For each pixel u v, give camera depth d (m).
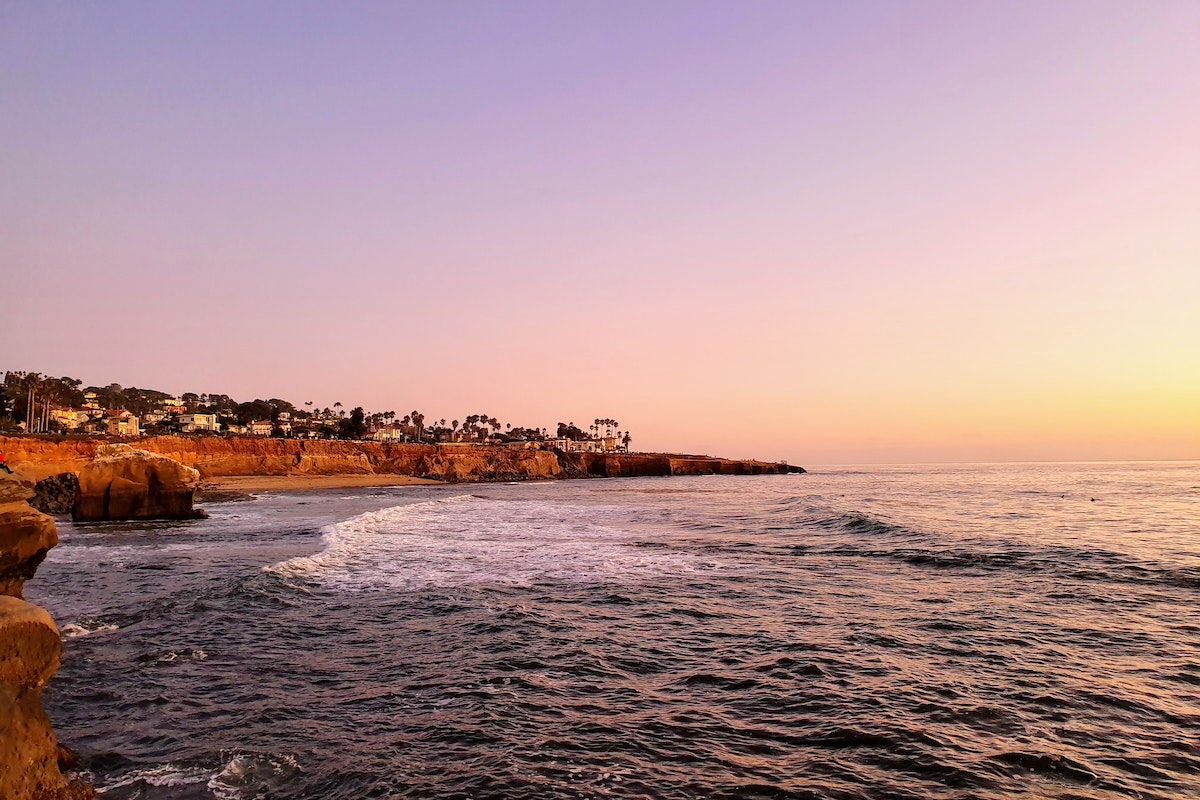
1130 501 57.28
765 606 16.39
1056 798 7.34
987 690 10.56
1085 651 12.59
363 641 13.24
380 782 7.56
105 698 10.12
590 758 8.22
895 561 23.20
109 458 39.84
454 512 47.00
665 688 10.72
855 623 14.73
